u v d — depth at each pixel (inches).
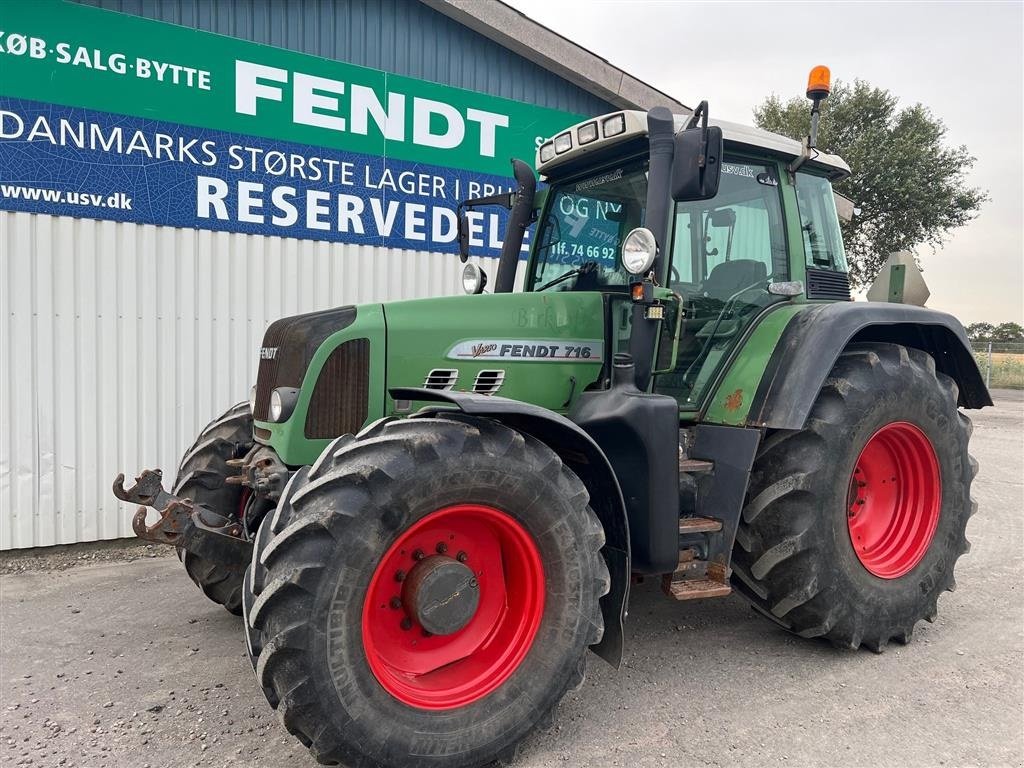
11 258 181.8
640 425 112.5
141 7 192.5
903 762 97.8
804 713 111.3
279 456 117.1
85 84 186.7
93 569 185.3
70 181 186.7
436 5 233.9
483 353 121.1
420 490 90.5
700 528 121.3
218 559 113.0
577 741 103.7
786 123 711.7
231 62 204.7
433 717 92.4
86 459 192.9
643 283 117.3
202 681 123.7
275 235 215.0
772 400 124.4
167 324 200.7
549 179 154.4
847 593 126.4
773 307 141.4
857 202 688.4
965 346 148.8
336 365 114.5
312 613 84.6
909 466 142.6
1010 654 133.0
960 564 188.4
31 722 109.7
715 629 145.5
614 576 109.7
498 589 104.7
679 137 111.9
